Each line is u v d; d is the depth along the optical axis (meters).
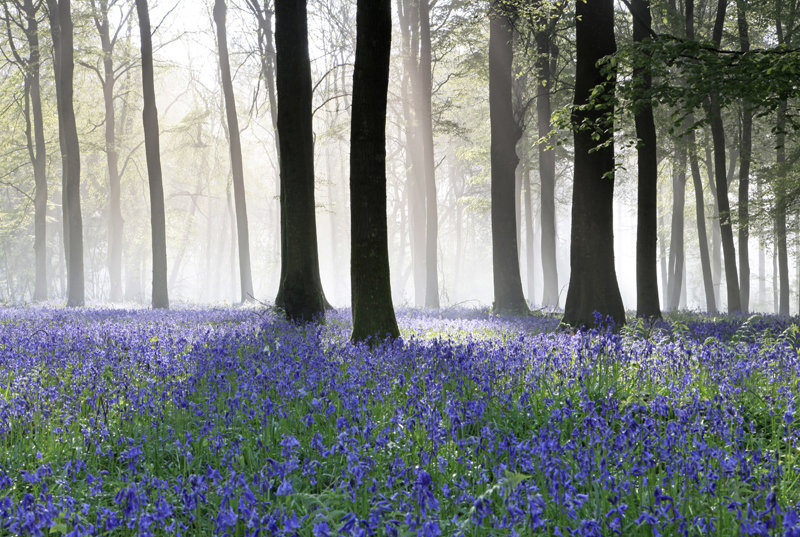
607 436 5.33
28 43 40.72
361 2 12.65
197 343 10.86
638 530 4.14
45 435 6.23
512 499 3.99
